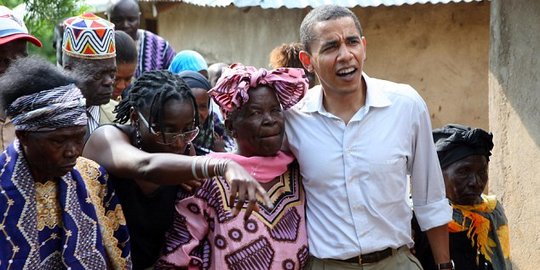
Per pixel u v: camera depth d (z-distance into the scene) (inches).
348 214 159.9
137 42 278.1
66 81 134.3
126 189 149.8
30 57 136.3
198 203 154.8
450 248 182.4
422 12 375.2
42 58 137.1
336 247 159.8
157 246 157.4
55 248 136.2
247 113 156.1
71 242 134.9
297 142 163.5
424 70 378.9
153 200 152.4
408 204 166.7
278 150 159.3
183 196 155.7
